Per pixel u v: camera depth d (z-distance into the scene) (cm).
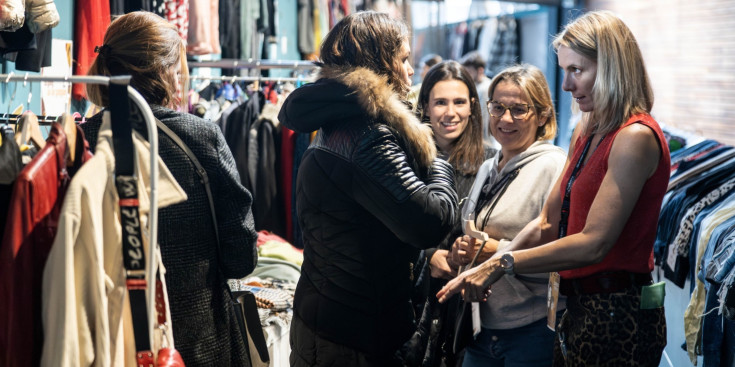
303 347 203
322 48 201
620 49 184
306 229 202
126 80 141
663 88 634
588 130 200
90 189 137
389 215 186
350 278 195
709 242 288
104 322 139
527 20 912
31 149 160
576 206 193
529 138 247
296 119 193
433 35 916
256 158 394
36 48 280
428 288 228
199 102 386
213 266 188
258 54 530
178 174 179
